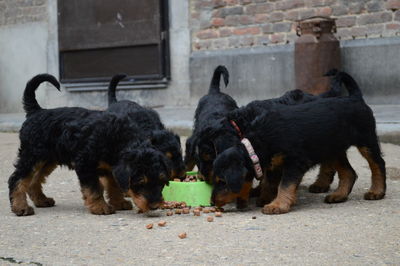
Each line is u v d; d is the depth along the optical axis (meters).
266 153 2.96
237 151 2.90
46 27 7.43
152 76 6.65
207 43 6.46
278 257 2.38
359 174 3.76
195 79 6.50
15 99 7.75
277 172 3.13
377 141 3.21
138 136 2.97
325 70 5.42
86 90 7.16
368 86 5.66
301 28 5.50
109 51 6.92
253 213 2.98
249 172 2.96
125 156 2.86
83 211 3.11
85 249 2.51
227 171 2.86
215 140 3.07
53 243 2.59
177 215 2.97
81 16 7.00
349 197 3.26
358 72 5.68
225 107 3.68
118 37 6.80
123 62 6.85
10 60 7.72
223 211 3.02
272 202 2.99
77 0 7.00
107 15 6.84
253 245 2.50
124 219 2.92
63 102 7.33
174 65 6.63
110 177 3.09
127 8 6.71
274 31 6.10
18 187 3.04
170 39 6.62
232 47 6.33
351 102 3.16
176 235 2.64
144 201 2.85
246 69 6.19
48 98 7.40
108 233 2.70
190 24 6.52
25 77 7.65
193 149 3.36
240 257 2.39
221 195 2.94
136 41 6.70
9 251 2.52
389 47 5.55
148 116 3.58
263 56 6.09
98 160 2.98
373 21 5.64
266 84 6.11
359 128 3.16
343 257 2.37
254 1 6.16
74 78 7.18
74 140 3.00
